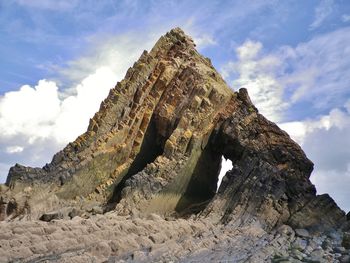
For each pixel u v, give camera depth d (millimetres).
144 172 26328
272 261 17422
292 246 19891
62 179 26000
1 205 23984
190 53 31562
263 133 28266
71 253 15102
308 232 22125
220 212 23969
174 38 32156
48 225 16906
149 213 24609
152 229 19078
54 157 27016
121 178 28391
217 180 30359
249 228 21984
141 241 17297
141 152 29391
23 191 24672
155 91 30078
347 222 22922
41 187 25250
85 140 27891
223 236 20281
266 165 25609
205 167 28938
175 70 30219
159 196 25891
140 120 29453
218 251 17969
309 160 27406
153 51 31375
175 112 28984
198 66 30250
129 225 18797
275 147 27375
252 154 26953
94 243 16406
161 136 29609
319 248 19594
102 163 27766
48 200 24984
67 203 25734
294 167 26922
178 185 27062
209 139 28766
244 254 17969
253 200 23953
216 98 28828
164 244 17500
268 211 23391
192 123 28109
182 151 27516
